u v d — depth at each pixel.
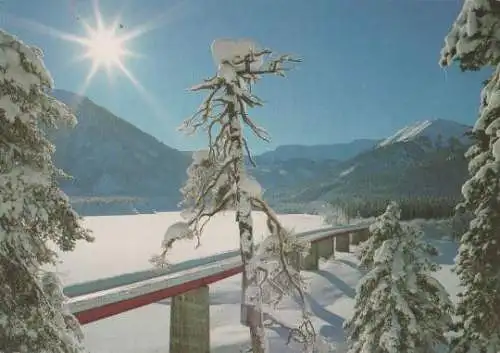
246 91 11.91
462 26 8.66
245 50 11.53
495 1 8.37
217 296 49.59
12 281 7.52
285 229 12.80
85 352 8.71
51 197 7.97
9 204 7.22
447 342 15.36
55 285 8.86
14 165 7.70
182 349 26.94
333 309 47.91
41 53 8.08
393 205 16.81
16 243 7.47
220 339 35.25
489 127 9.42
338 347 31.75
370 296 15.83
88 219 197.25
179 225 12.59
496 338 11.52
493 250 10.91
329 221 169.62
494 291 11.11
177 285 26.59
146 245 94.56
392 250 15.91
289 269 12.96
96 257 71.88
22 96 7.61
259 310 12.15
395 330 14.93
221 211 12.68
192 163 12.91
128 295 22.95
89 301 20.58
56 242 8.30
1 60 7.25
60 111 8.07
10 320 7.34
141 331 37.88
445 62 9.04
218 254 42.91
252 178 12.42
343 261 81.88
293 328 13.89
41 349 7.53
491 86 9.89
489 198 10.91
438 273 64.38
